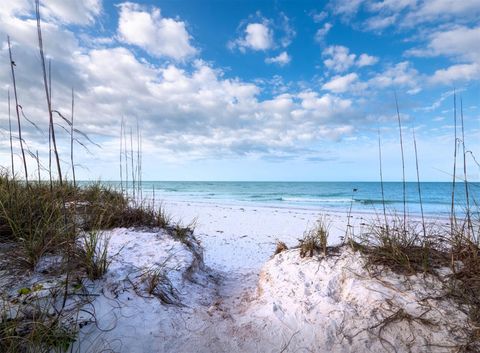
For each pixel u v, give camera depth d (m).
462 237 2.60
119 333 1.94
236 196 29.11
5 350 1.58
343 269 2.68
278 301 2.49
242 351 1.95
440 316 1.99
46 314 1.83
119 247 3.23
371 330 1.98
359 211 13.94
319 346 1.95
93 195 4.79
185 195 29.89
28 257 2.35
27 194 3.16
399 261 2.56
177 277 2.93
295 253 3.21
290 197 28.39
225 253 5.96
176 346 1.94
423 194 33.31
